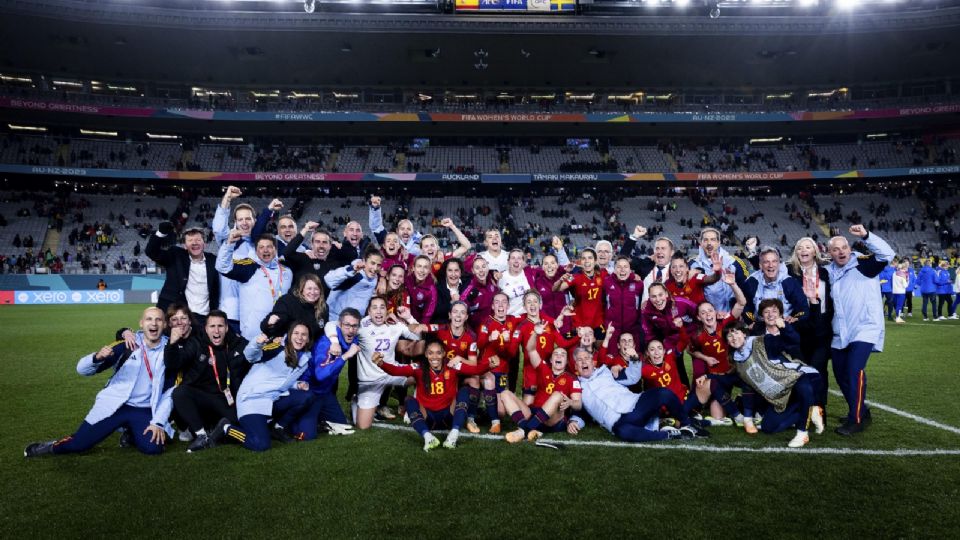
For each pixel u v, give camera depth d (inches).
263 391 219.5
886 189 1641.2
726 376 244.5
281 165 1616.6
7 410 275.9
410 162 1663.4
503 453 204.7
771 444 213.2
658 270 311.1
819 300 237.5
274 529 144.1
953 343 464.8
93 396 306.7
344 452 206.2
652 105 1669.5
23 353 470.6
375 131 1694.1
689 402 245.1
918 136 1673.2
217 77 1633.9
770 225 1546.5
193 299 263.3
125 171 1510.8
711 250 275.6
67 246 1376.7
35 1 1250.6
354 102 1715.1
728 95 1737.2
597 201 1648.6
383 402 269.0
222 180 1573.6
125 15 1304.1
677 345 261.4
